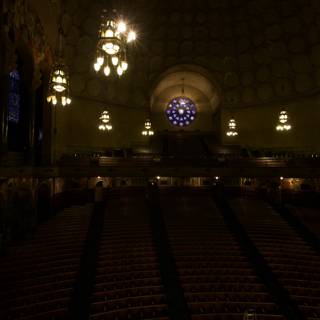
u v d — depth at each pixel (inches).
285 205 938.7
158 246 676.7
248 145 1263.5
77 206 866.8
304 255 660.1
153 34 1192.8
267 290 559.2
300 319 495.5
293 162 978.7
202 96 1508.4
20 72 729.0
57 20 874.8
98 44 348.2
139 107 1263.5
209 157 1096.2
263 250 682.2
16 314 433.1
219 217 826.2
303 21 1037.2
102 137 1166.3
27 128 737.0
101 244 655.8
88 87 1122.7
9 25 557.3
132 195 1015.6
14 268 507.2
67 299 478.9
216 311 511.2
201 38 1220.5
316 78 1083.9
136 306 494.0
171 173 926.4
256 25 1139.9
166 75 1306.6
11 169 598.2
